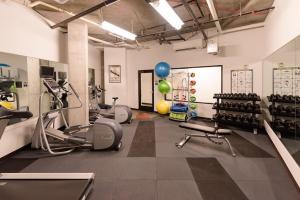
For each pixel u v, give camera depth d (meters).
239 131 4.84
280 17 3.51
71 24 4.78
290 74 3.15
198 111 6.48
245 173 2.70
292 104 3.11
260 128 4.81
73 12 4.32
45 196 1.72
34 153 3.48
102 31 5.83
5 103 3.27
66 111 5.14
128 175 2.65
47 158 3.25
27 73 3.82
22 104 3.67
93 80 7.29
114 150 3.60
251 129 4.89
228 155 3.34
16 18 3.52
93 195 2.18
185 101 6.75
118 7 4.20
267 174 2.67
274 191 2.27
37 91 4.11
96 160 3.16
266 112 4.53
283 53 3.36
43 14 4.33
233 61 5.56
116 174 2.68
